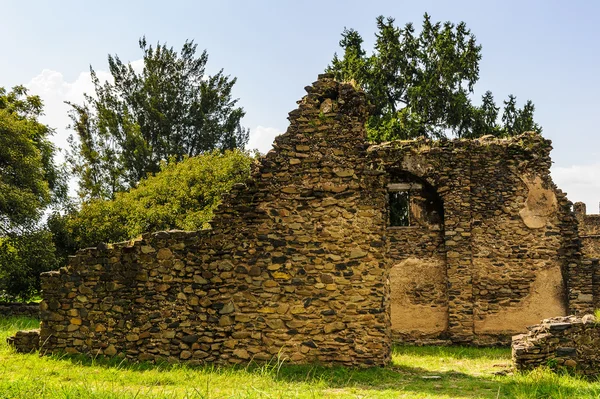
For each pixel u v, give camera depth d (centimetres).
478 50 2870
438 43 2853
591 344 984
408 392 855
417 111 2769
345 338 1018
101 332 1072
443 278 1672
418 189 1692
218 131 3600
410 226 1720
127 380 895
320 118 1084
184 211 2414
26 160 2244
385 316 1043
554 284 1611
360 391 850
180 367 1005
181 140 3556
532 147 1653
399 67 2898
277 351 1024
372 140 2659
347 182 1062
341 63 3000
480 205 1652
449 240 1645
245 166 2533
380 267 1035
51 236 2255
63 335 1081
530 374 952
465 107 2802
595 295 1605
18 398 726
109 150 3531
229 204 1075
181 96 3588
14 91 2838
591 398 781
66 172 2948
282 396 785
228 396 783
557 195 1647
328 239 1048
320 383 886
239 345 1034
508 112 2958
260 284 1047
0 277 2175
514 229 1636
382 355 1014
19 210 2066
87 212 2550
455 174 1662
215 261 1063
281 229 1059
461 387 903
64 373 919
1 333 1284
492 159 1662
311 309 1030
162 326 1057
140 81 3578
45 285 1096
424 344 1639
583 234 2867
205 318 1051
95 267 1091
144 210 2405
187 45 3653
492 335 1602
